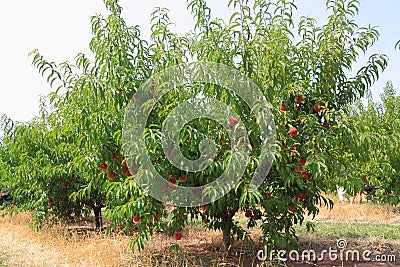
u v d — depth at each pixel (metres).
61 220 8.64
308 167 4.57
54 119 6.41
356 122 4.73
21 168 7.98
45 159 7.65
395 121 10.73
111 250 5.98
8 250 6.68
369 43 4.96
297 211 5.25
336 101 5.22
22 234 8.16
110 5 5.49
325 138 4.40
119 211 5.10
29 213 11.59
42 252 6.43
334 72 4.98
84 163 5.57
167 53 5.35
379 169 10.80
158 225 5.27
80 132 5.41
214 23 4.82
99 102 5.50
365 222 10.16
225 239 5.85
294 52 5.08
